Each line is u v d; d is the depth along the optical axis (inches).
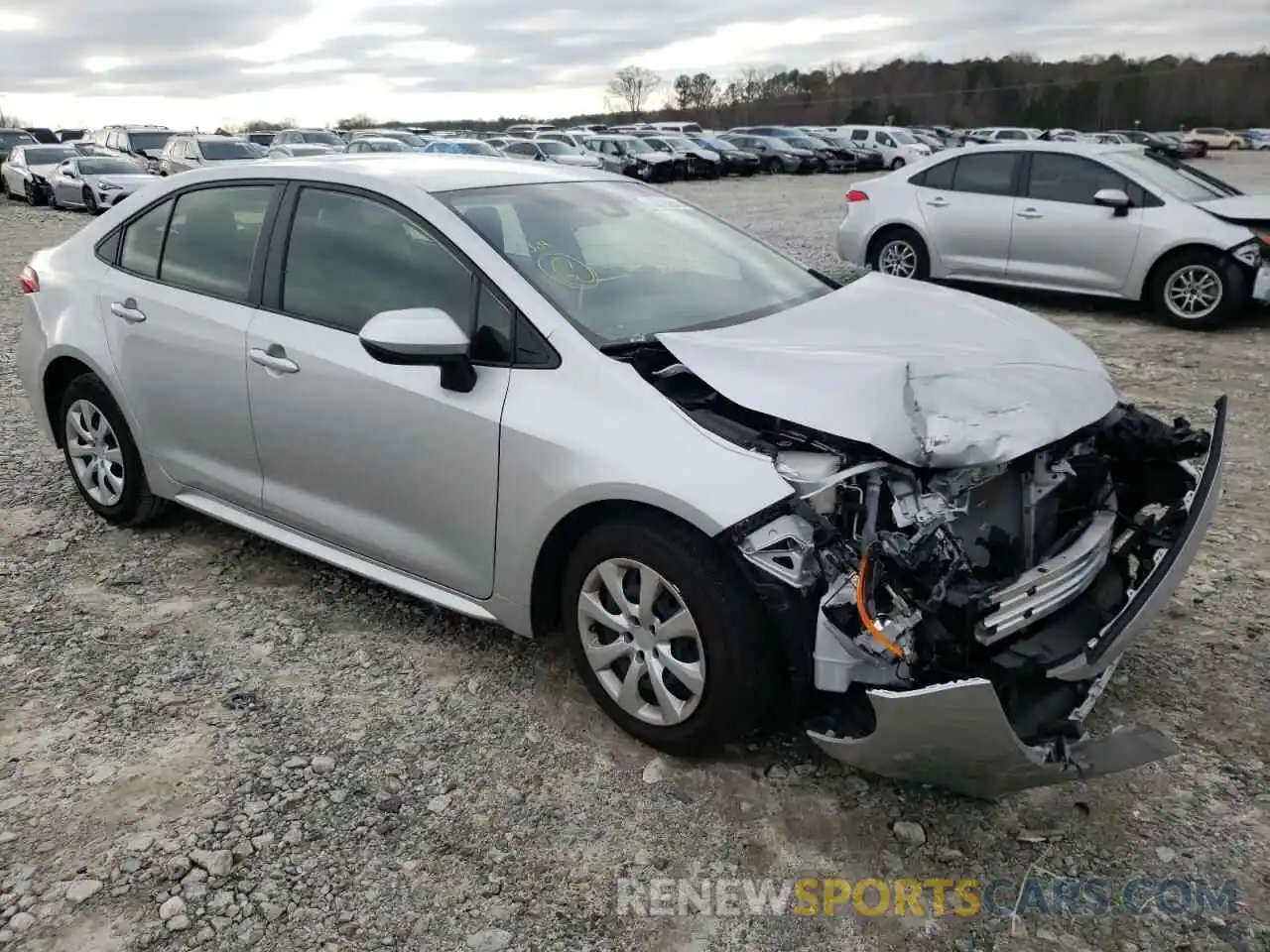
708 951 91.5
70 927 93.3
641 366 115.5
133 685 131.6
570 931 93.5
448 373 121.1
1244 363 290.7
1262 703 125.1
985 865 100.7
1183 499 124.0
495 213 136.1
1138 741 96.7
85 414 175.5
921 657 96.9
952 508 101.7
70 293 173.3
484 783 113.0
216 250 154.7
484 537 123.6
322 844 103.7
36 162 923.4
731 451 103.8
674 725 112.7
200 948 91.2
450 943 92.1
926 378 111.4
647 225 152.5
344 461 135.9
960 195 385.4
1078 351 132.0
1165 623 144.4
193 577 162.1
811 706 106.3
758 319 132.4
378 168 145.6
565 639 141.4
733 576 104.3
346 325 136.1
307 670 135.3
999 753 92.3
